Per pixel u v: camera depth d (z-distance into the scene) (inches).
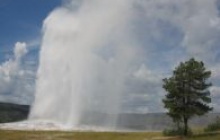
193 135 4397.1
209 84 4365.2
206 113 4340.6
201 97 4320.9
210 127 4840.1
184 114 4296.3
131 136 5029.5
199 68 4338.1
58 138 5098.4
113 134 5349.4
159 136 4729.3
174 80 4357.8
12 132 5900.6
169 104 4328.3
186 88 4325.8
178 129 4584.2
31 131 6102.4
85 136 5270.7
